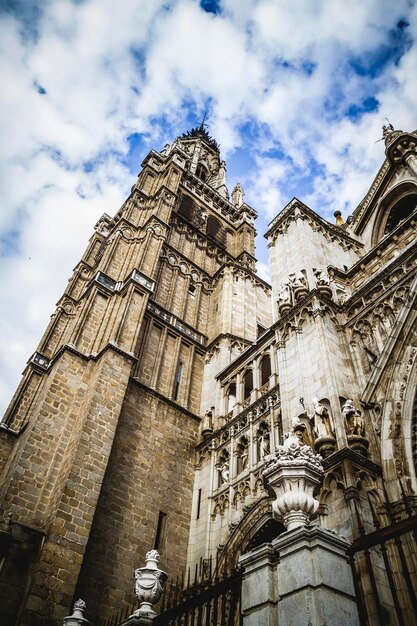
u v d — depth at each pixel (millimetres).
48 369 25469
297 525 7922
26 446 19766
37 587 15180
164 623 10008
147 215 38812
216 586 9070
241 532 18188
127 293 27703
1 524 16234
